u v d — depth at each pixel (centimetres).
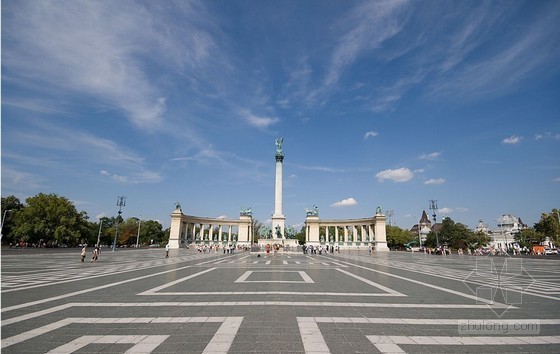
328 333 948
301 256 6256
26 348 808
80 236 9725
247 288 1806
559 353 803
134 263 3831
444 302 1430
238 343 852
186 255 6162
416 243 13175
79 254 5753
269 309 1261
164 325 1023
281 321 1079
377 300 1467
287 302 1402
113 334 927
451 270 3148
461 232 10962
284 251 8781
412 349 820
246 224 12006
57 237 9012
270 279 2252
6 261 3791
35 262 3691
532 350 823
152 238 16125
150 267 3262
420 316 1165
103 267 3192
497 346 851
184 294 1596
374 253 8162
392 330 987
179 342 858
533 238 12244
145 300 1434
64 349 802
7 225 9631
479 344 865
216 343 851
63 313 1181
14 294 1580
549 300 1500
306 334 935
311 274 2636
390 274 2706
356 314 1187
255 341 869
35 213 9000
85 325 1020
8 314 1166
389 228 13412
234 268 3200
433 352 802
